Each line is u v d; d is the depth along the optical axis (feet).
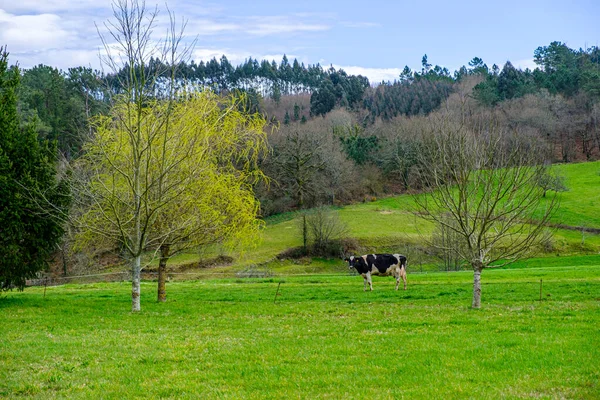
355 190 404.98
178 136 107.76
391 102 638.12
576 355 54.49
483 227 89.20
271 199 353.51
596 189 384.27
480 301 95.30
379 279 149.89
